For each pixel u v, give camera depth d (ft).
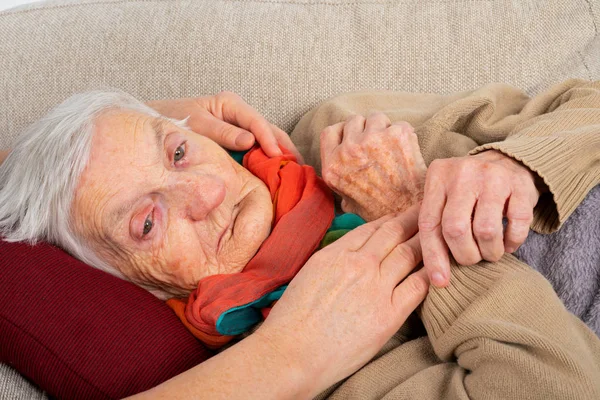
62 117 2.54
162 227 2.49
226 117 3.03
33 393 2.39
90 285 2.43
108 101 2.60
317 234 2.62
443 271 2.29
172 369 2.35
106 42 3.43
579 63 3.25
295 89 3.33
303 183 2.76
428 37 3.29
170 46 3.39
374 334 2.28
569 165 2.43
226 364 2.19
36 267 2.43
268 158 2.83
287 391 2.18
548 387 2.12
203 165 2.60
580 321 2.34
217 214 2.56
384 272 2.34
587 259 2.46
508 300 2.26
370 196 2.69
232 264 2.58
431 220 2.34
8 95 3.41
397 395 2.27
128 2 3.53
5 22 3.53
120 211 2.45
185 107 3.05
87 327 2.35
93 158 2.46
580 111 2.63
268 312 2.47
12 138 3.41
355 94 3.18
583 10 3.23
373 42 3.32
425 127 2.84
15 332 2.35
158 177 2.48
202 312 2.41
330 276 2.33
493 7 3.27
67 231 2.52
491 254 2.29
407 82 3.30
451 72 3.27
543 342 2.16
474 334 2.23
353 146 2.68
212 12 3.43
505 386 2.17
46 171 2.49
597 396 2.12
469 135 2.91
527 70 3.23
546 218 2.46
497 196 2.28
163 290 2.62
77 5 3.55
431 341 2.35
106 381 2.31
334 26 3.36
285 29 3.37
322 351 2.24
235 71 3.35
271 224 2.66
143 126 2.53
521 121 2.84
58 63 3.42
